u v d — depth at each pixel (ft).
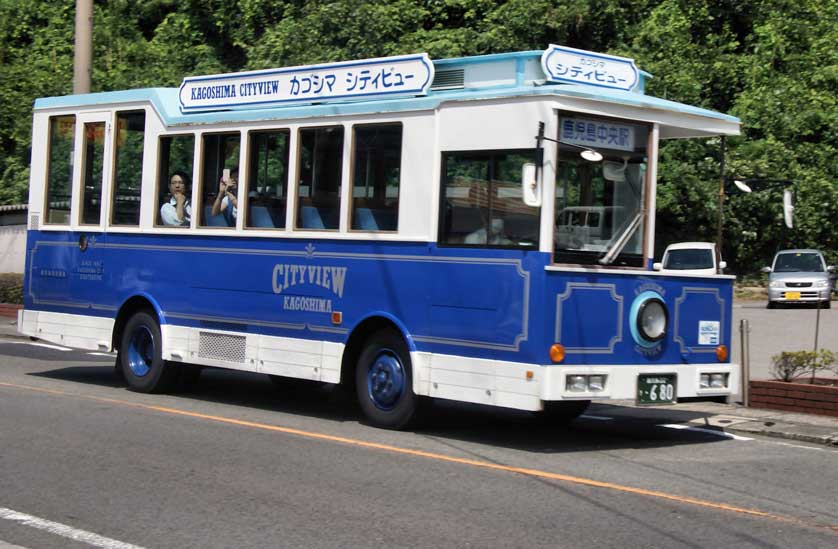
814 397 40.32
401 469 28.91
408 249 34.81
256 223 39.83
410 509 24.31
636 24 114.01
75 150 46.68
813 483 28.60
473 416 40.52
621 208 33.73
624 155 33.76
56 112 47.55
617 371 32.58
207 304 41.22
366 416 36.37
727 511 24.91
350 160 36.63
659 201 103.09
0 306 78.95
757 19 123.03
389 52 99.86
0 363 53.67
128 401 40.83
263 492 25.79
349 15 99.81
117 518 23.24
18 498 24.94
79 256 46.29
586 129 32.73
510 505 24.93
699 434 37.01
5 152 115.96
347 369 37.09
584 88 32.96
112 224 45.16
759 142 109.91
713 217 106.22
